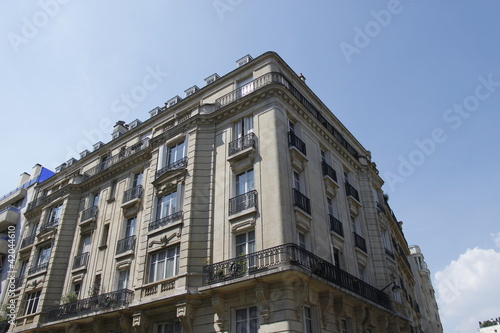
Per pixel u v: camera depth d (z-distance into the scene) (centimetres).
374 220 2553
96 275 2364
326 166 2234
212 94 2409
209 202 1948
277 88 1998
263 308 1459
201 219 1900
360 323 1866
